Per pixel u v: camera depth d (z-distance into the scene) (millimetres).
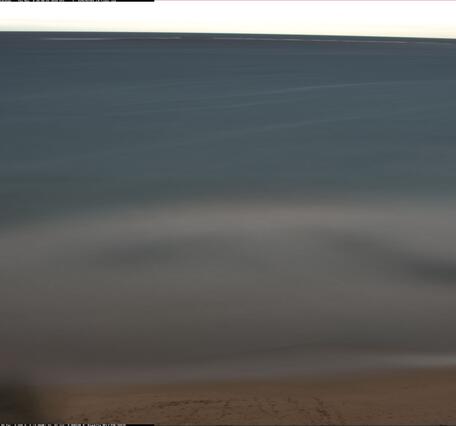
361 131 44156
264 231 18781
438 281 13820
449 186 26625
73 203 23078
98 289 13094
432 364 8359
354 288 13297
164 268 14758
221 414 5539
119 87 74375
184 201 23844
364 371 7930
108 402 6023
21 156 33750
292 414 5547
